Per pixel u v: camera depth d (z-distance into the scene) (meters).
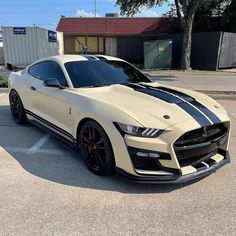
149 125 3.56
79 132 4.39
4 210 3.27
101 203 3.44
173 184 3.88
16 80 6.33
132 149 3.56
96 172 4.10
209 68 23.09
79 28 32.62
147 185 3.86
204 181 3.99
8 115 7.27
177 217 3.20
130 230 2.97
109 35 31.94
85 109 4.14
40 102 5.45
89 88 4.63
